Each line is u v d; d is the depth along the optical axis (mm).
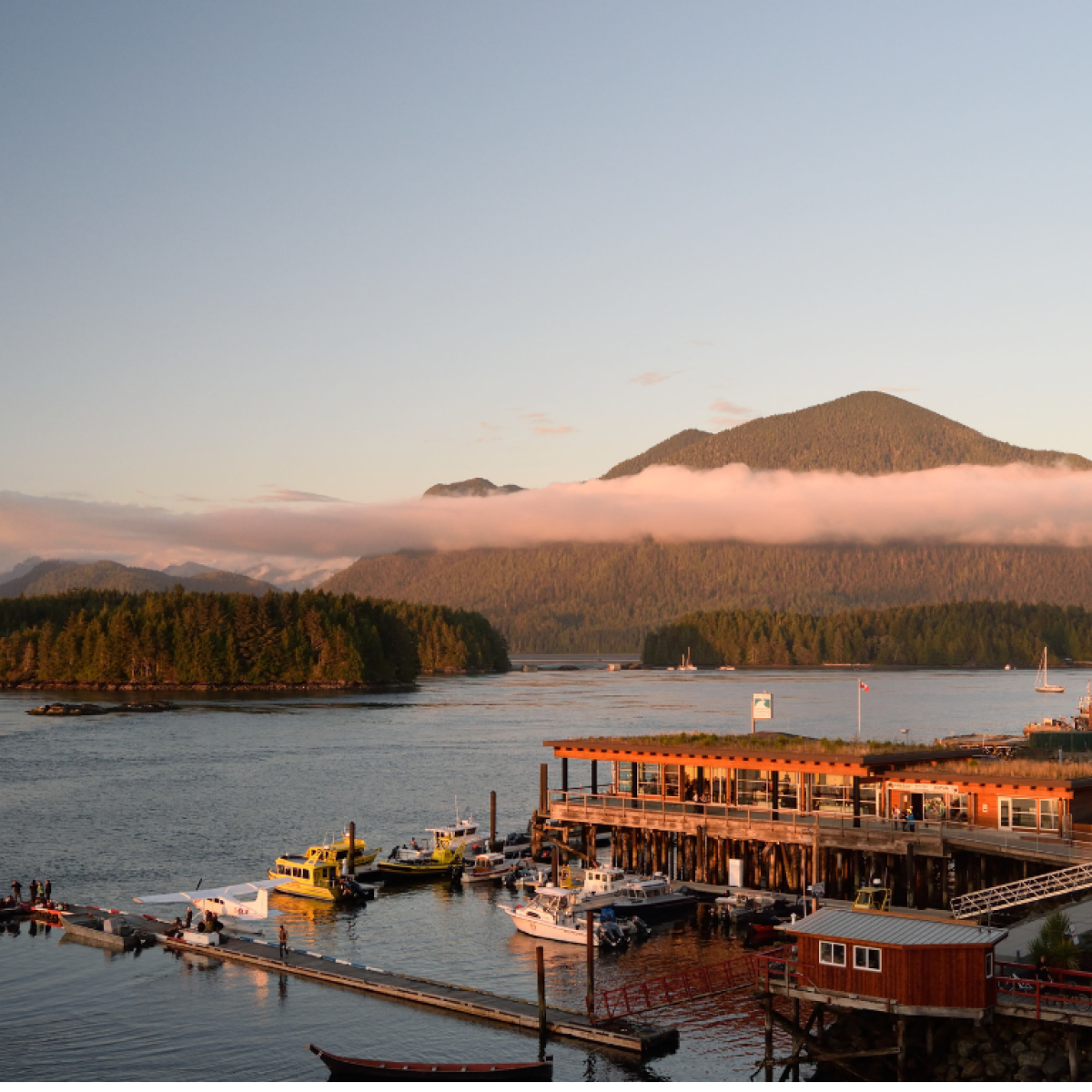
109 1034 53688
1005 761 78188
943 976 41844
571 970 62375
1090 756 89688
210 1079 48375
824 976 44000
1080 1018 40250
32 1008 57156
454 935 71250
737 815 75375
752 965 61219
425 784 134500
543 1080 47438
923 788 71125
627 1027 51844
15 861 92000
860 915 45875
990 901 58844
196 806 118438
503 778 140000
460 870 89438
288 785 133375
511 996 58250
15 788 130250
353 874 87312
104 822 109125
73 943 69062
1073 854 62000
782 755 75500
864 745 81438
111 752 168125
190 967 63844
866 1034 45312
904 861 68438
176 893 80375
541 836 88812
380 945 68875
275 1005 57312
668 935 68812
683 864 79750
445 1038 52375
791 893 73625
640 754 81750
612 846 88000
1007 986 43438
